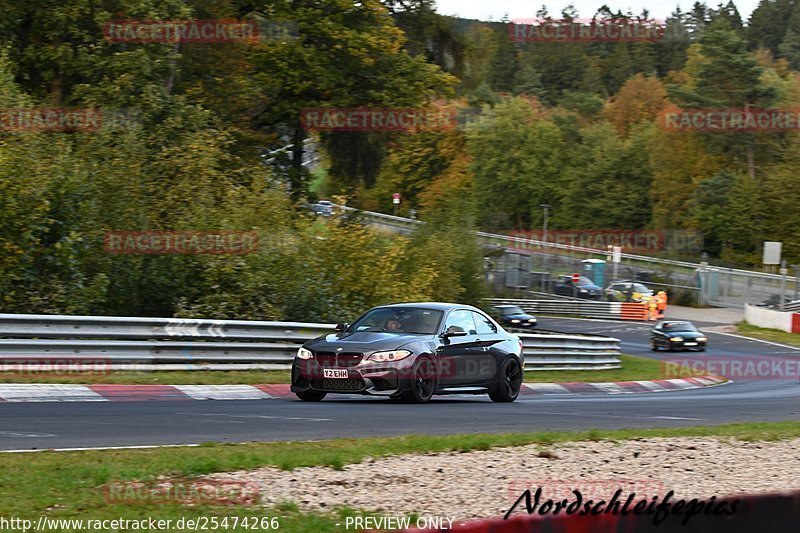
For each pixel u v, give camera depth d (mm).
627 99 129875
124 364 17891
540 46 168000
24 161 22453
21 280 22031
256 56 40656
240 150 40219
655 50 168875
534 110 122375
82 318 17359
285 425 11898
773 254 68062
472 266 46875
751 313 68000
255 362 19938
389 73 42719
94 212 23500
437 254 42406
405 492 7660
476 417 13828
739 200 96250
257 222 25906
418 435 11367
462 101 114438
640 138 107750
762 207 96125
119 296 23938
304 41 41969
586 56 168625
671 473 9094
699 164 103000
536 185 110125
